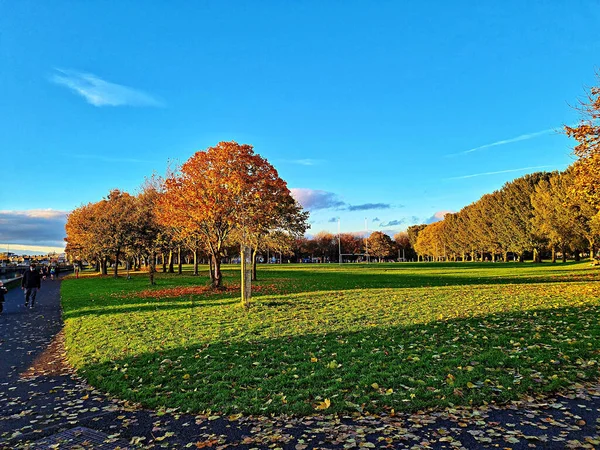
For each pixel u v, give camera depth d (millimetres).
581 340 9023
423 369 7461
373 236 147750
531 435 4961
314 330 11219
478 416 5551
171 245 44312
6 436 5543
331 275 39844
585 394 6188
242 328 11812
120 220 44938
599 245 47469
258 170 23922
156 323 13242
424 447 4758
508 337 9562
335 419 5621
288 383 7027
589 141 17969
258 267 69250
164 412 6129
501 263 68125
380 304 15828
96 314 15938
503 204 73000
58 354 10383
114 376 7887
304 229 37812
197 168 22844
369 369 7555
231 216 23016
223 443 5098
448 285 24234
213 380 7383
